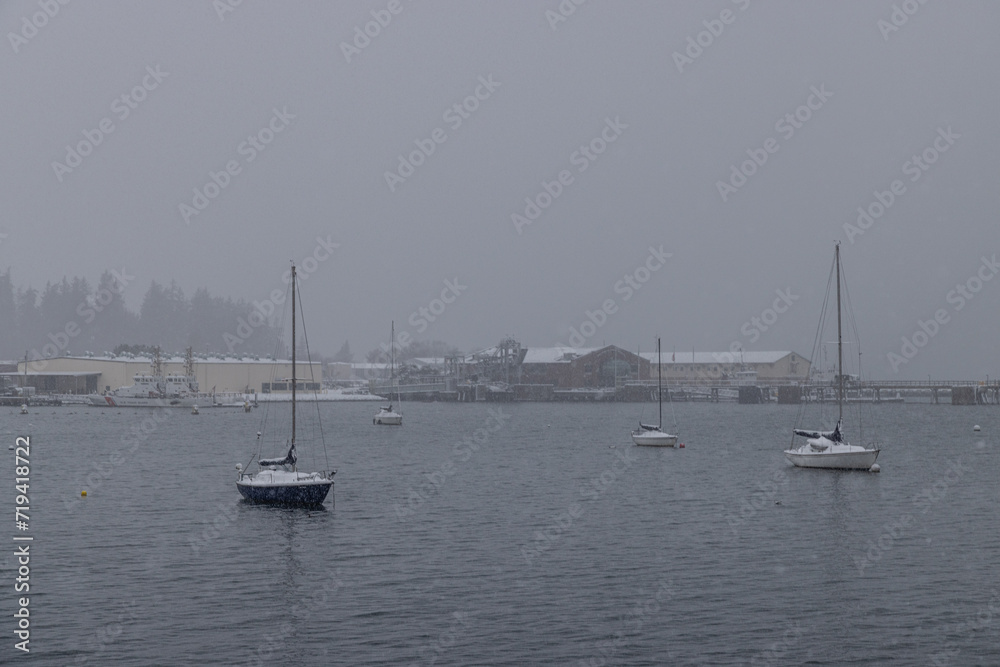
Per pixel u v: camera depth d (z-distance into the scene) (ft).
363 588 128.88
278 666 99.60
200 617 115.85
